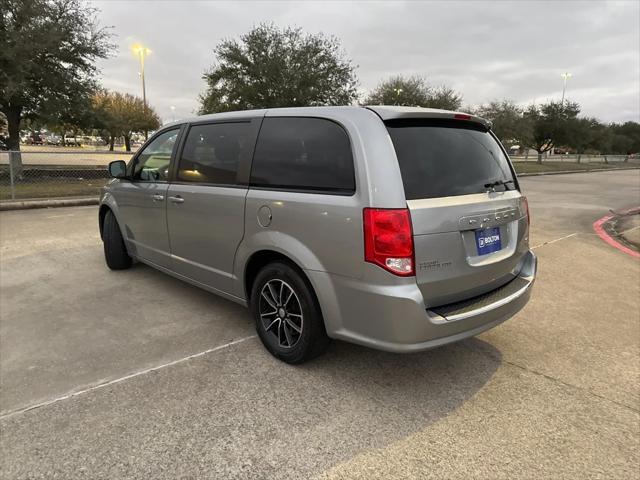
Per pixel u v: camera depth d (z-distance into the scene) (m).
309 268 2.89
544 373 3.27
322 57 22.98
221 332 3.78
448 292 2.77
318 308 2.99
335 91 23.41
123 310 4.21
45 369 3.14
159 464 2.28
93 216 9.21
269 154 3.27
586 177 28.62
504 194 3.22
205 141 3.85
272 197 3.11
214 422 2.61
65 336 3.66
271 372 3.16
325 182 2.87
